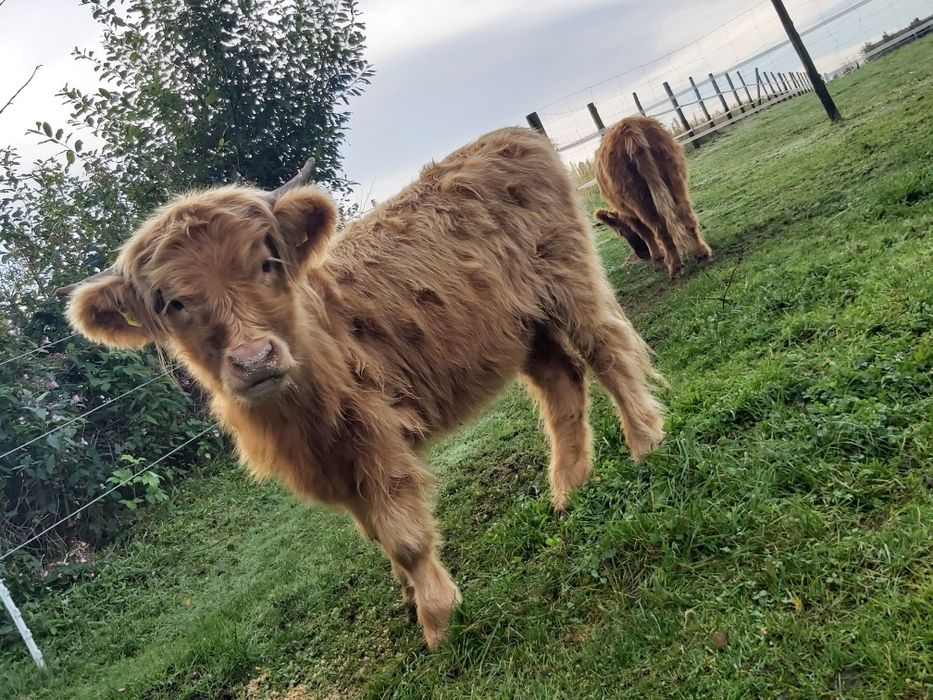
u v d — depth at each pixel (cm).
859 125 432
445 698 121
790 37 511
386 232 162
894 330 155
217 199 135
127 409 380
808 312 189
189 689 172
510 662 121
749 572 111
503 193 174
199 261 127
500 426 250
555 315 176
